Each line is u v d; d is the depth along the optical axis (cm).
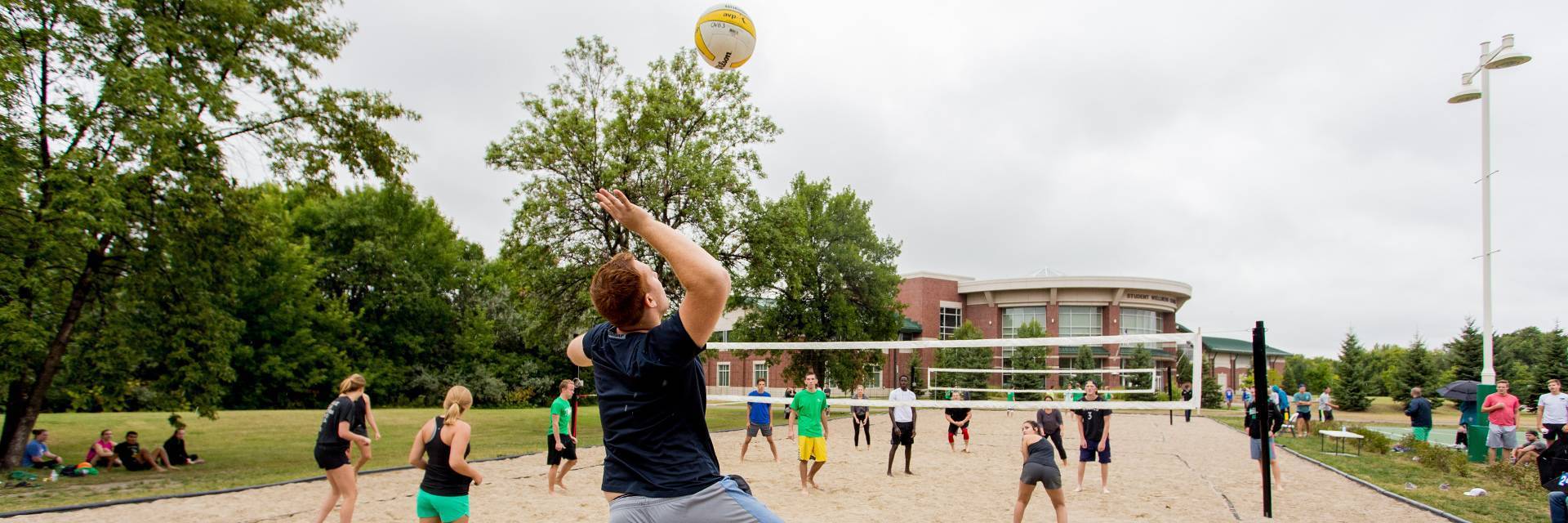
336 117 1605
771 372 4516
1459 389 1922
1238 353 6756
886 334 3516
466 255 5231
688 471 223
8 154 1205
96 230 1241
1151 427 2836
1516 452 1316
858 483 1205
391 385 4406
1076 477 1311
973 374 4362
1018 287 5212
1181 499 1068
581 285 2350
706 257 216
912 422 1318
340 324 4188
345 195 4553
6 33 1179
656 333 223
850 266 3381
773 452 1491
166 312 1502
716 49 568
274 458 1556
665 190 2369
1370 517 941
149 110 1258
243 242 1504
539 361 5000
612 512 225
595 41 2364
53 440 1836
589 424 2570
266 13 1534
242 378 3934
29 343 1327
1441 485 1208
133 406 3138
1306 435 2234
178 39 1366
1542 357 4050
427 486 553
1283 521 918
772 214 2552
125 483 1166
